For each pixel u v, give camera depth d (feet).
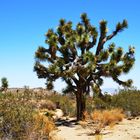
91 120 61.98
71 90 69.51
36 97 88.84
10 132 33.06
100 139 44.83
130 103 73.92
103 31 70.08
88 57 64.44
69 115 79.20
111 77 67.15
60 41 69.41
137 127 55.52
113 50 67.21
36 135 35.12
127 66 65.67
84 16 70.59
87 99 81.71
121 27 70.54
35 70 68.54
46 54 67.46
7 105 35.27
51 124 41.86
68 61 67.31
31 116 36.01
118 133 49.73
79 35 68.18
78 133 52.24
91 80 68.85
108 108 75.36
